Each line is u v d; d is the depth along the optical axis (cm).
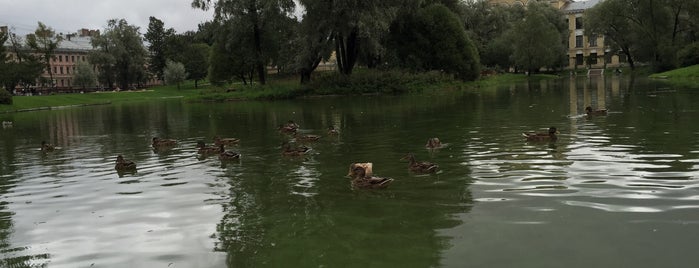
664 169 1296
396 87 6112
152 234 996
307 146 2002
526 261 787
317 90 6222
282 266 816
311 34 5938
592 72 12344
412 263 802
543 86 6469
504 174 1332
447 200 1121
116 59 12238
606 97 3916
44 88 12319
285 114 3766
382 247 872
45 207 1241
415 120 2823
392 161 1603
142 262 862
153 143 2245
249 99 6284
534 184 1212
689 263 757
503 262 788
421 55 7006
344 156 1736
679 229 883
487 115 2920
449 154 1672
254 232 977
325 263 817
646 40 8819
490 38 11488
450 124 2542
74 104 8138
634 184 1168
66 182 1526
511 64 11225
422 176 1364
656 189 1119
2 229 1078
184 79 12581
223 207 1153
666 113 2534
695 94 3703
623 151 1565
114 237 991
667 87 4778
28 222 1120
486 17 11412
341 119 3116
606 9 9331
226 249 900
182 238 965
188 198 1246
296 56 6359
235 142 2178
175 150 2097
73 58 15550
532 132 1966
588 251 813
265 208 1130
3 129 3747
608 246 828
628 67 12744
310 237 937
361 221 1010
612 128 2097
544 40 9706
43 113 5988
